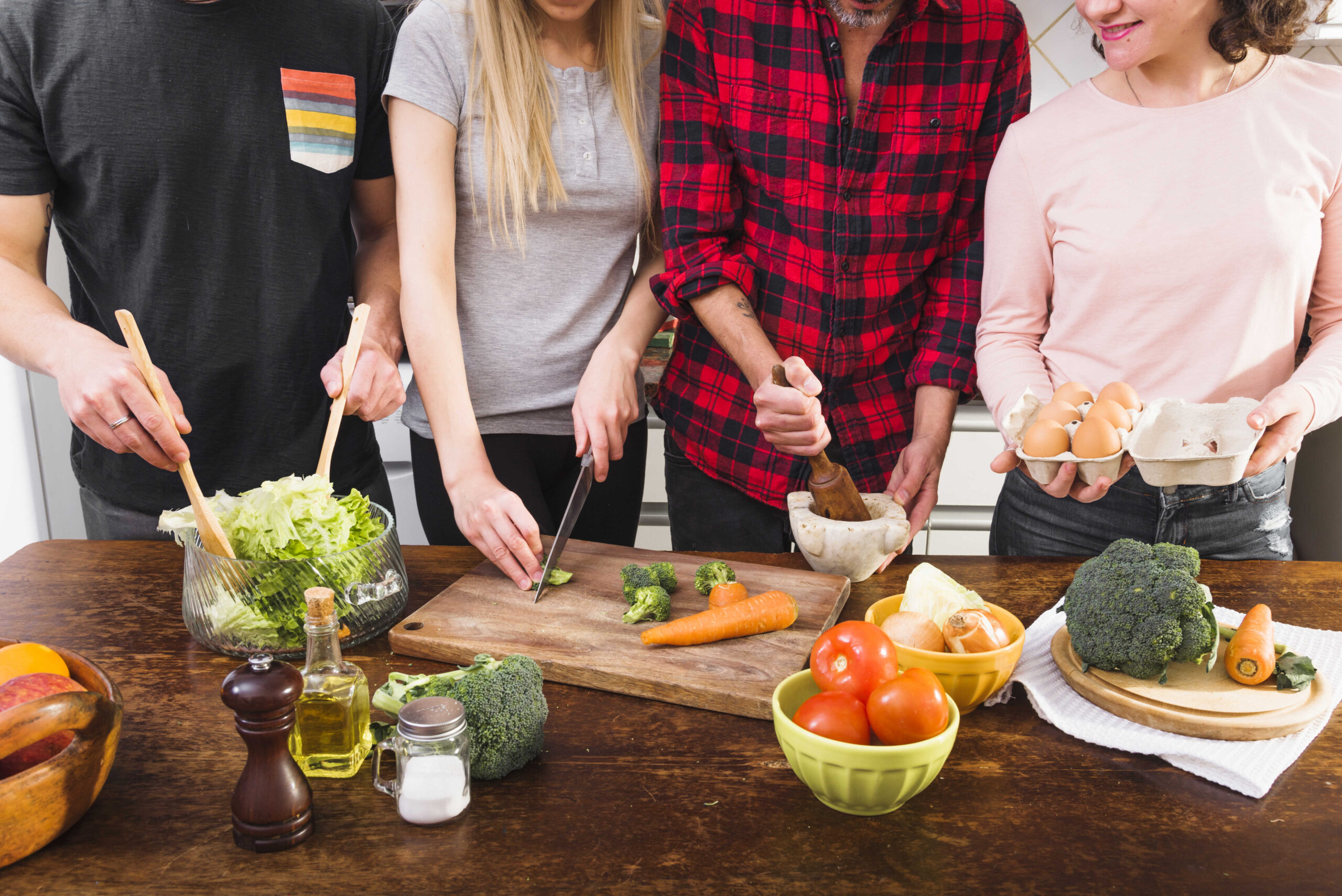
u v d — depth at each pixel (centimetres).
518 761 85
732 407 163
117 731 77
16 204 138
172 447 103
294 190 148
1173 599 91
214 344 148
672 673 99
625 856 76
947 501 281
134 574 129
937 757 77
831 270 153
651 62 157
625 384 144
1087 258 137
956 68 146
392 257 161
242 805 75
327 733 84
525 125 142
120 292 148
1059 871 74
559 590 119
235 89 142
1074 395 121
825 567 125
